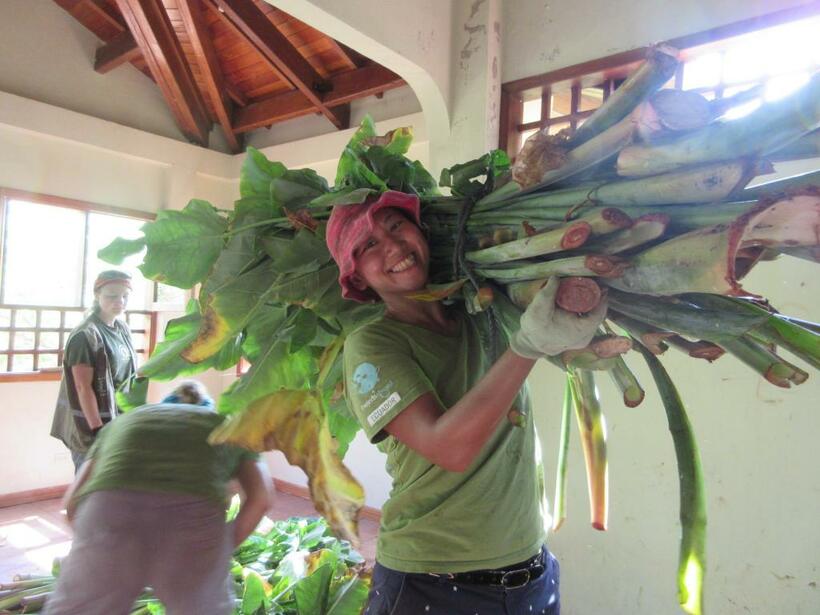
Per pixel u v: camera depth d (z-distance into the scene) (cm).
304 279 125
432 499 109
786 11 195
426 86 256
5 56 416
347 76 414
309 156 464
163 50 416
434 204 116
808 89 64
